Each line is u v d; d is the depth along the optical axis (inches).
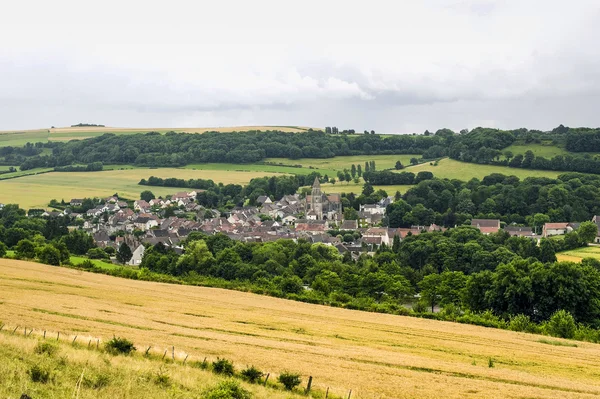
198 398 1460.4
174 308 3233.3
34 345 1690.5
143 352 1898.4
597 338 3437.5
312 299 4082.2
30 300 2942.9
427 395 1814.7
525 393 1926.7
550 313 4035.4
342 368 2071.9
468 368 2278.5
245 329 2768.2
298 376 1752.0
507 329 3582.7
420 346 2706.7
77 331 2223.2
